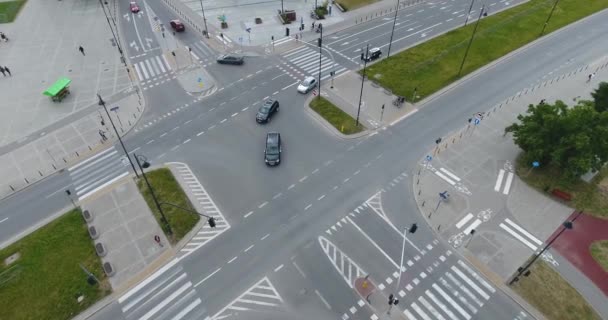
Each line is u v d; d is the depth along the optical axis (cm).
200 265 3681
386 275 3591
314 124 5297
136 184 4466
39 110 5606
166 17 7900
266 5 8306
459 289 3488
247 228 3994
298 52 6806
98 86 6066
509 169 4609
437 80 6056
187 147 4972
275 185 4444
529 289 3459
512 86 5944
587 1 8281
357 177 4528
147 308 3388
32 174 4647
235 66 6475
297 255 3756
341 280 3553
